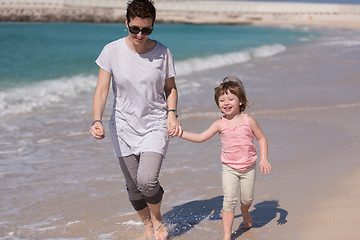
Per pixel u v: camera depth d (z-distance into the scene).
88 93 10.87
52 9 66.38
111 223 3.95
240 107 3.60
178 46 25.36
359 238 3.35
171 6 84.81
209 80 12.77
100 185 4.92
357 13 87.75
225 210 3.51
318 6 88.75
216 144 6.45
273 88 11.04
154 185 3.33
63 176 5.20
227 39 33.47
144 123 3.45
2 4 66.19
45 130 7.30
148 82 3.39
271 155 5.73
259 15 82.81
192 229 3.78
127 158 3.50
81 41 28.45
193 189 4.71
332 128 7.06
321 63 16.27
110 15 68.88
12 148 6.30
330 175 4.86
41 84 11.68
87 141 6.73
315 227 3.60
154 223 3.65
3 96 9.73
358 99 9.41
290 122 7.54
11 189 4.79
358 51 21.31
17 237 3.69
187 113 8.45
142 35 3.24
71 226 3.89
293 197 4.32
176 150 6.13
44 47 23.25
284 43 29.17
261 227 3.72
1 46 22.92
